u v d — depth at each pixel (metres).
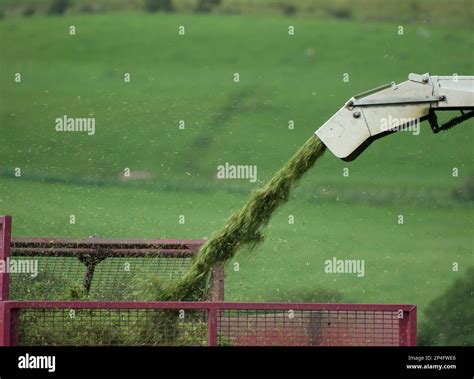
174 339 16.53
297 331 16.44
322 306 16.03
